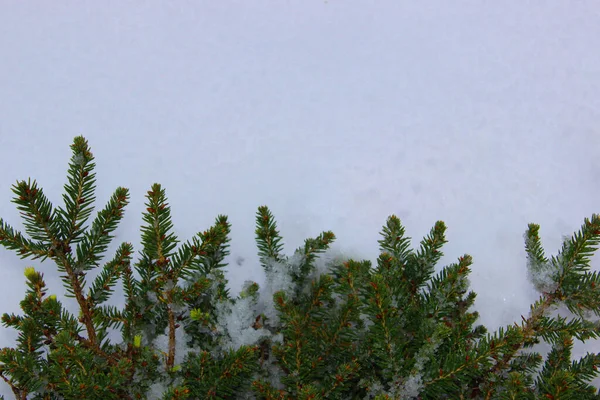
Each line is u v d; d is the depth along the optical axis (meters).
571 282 2.92
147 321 2.94
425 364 2.69
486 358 2.52
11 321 2.75
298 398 2.45
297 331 2.57
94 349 2.74
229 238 3.42
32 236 2.82
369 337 2.73
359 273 2.70
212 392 2.63
